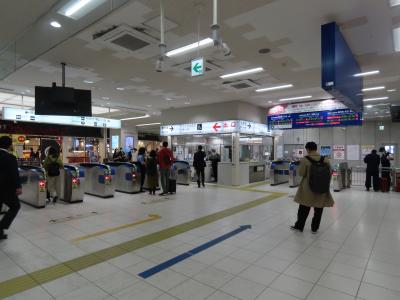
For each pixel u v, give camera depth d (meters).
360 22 4.34
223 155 11.59
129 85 8.32
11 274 2.91
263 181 11.91
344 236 4.23
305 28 4.58
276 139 13.56
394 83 8.05
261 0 3.78
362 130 17.19
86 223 4.86
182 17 4.23
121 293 2.53
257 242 3.93
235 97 10.12
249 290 2.60
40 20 4.27
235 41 5.12
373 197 7.70
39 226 4.67
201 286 2.67
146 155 8.83
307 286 2.68
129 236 4.16
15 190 3.96
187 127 12.16
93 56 5.88
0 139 3.96
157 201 6.91
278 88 8.68
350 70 5.25
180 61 6.16
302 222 4.46
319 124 10.66
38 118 10.43
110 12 3.98
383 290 2.61
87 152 15.87
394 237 4.18
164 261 3.25
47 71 6.95
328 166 4.21
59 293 2.53
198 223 4.89
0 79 7.11
